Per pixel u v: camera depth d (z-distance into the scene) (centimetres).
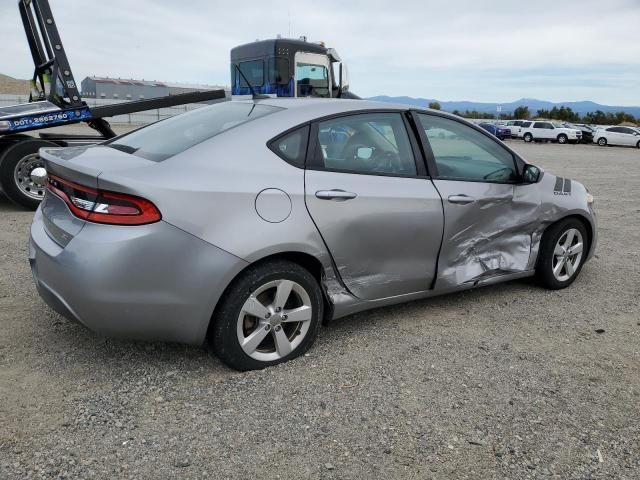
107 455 241
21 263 502
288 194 310
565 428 274
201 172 292
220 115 359
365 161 352
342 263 337
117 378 304
